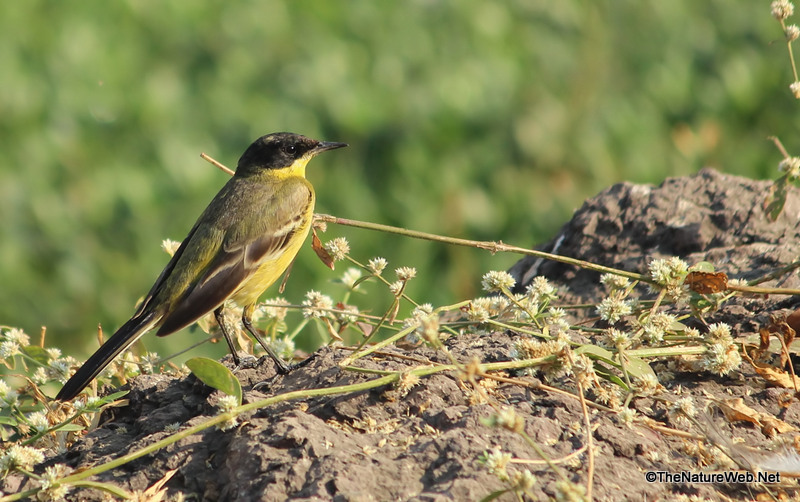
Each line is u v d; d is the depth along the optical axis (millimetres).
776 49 23469
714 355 7988
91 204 18891
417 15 22016
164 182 19453
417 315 8969
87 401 8289
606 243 11453
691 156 21938
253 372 8742
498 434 6988
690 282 8680
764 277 9297
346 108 20125
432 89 20656
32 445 8422
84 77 20141
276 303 10117
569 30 22797
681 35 23312
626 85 22297
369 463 6707
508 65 21531
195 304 9375
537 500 6383
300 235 10211
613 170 21016
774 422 7672
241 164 10977
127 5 21297
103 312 17922
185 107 20219
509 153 20656
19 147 19078
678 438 7371
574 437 7094
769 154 22156
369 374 7867
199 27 21500
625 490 6625
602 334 9211
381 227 10117
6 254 17781
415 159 19859
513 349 7820
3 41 19953
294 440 6902
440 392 7617
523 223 19859
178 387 8406
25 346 9727
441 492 6359
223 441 7203
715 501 6723
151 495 6836
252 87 20703
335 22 21672
